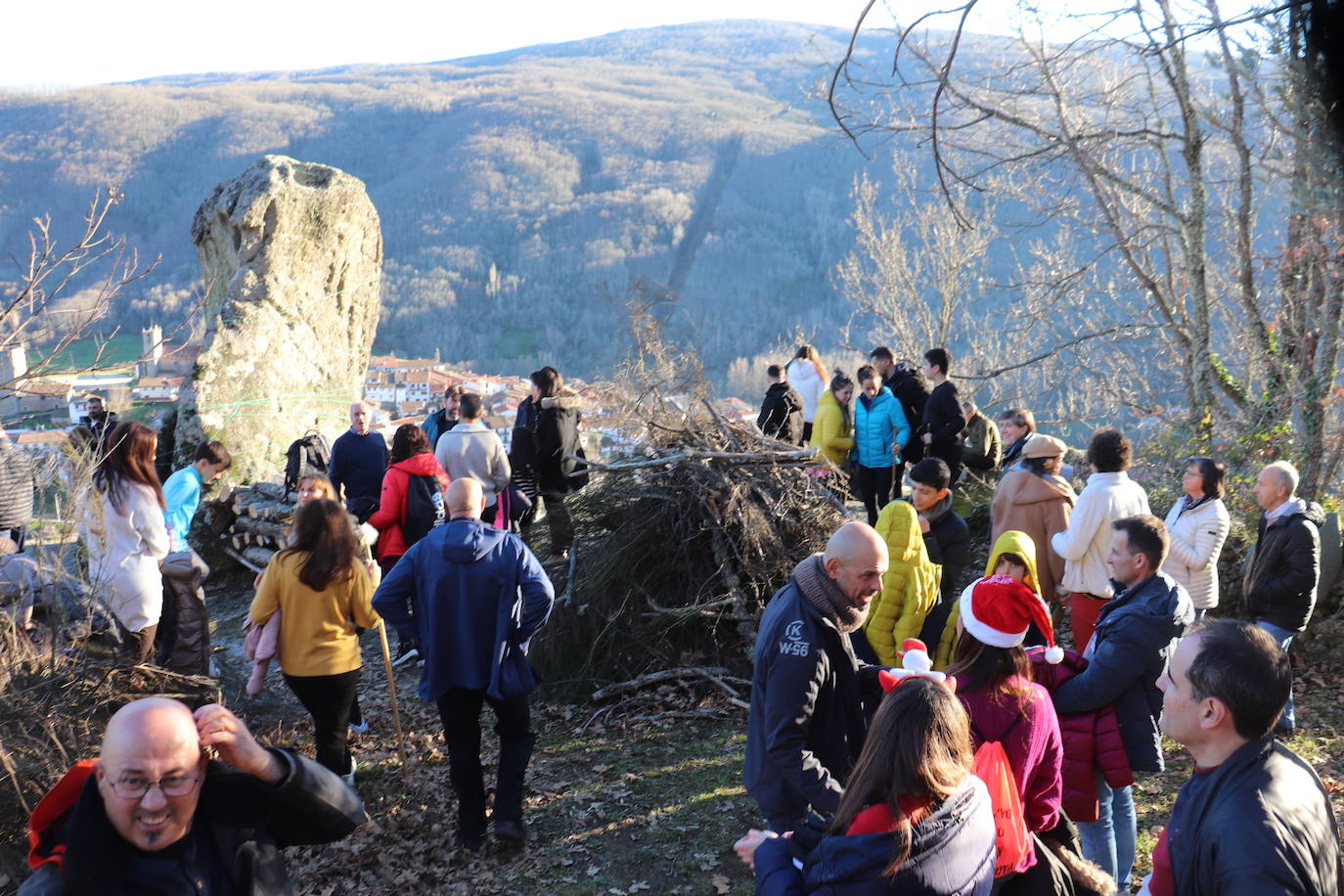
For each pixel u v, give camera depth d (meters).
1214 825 1.98
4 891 3.84
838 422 9.64
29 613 4.89
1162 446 9.06
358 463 8.65
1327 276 7.30
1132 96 8.62
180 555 5.60
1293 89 4.54
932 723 2.26
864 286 19.70
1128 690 3.63
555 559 7.36
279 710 6.49
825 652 3.23
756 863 2.57
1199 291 8.66
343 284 13.50
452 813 5.15
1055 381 12.58
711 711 6.15
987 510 9.57
